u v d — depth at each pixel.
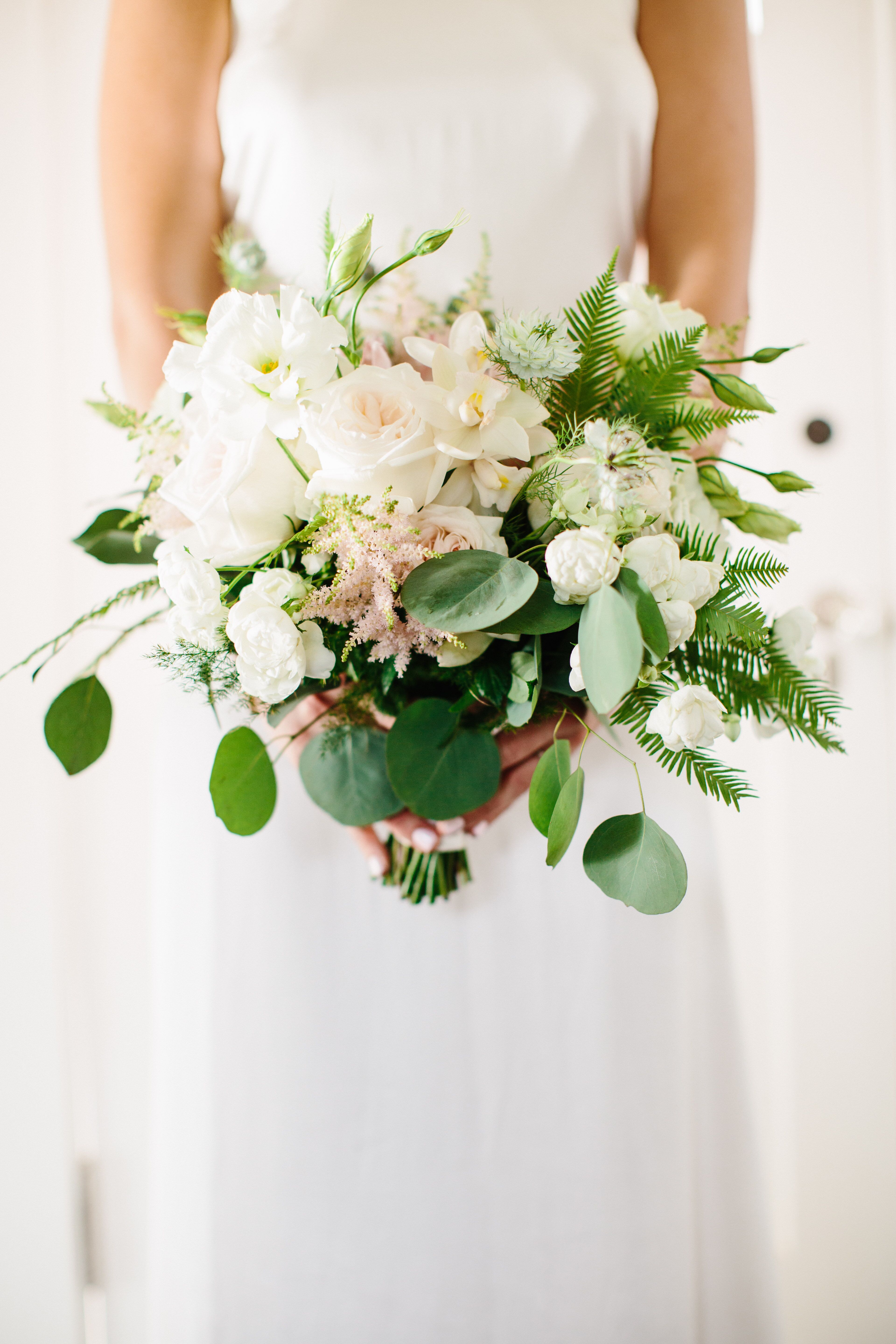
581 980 1.00
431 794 0.84
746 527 0.85
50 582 1.20
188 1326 1.00
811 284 1.36
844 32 1.34
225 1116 0.99
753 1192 1.03
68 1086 1.22
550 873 1.00
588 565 0.71
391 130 0.96
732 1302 1.03
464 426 0.75
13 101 1.18
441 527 0.75
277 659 0.73
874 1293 1.42
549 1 0.99
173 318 0.89
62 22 1.23
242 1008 0.99
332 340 0.73
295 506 0.75
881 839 1.40
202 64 0.99
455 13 0.98
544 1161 1.00
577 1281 1.00
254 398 0.73
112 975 1.30
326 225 0.84
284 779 0.99
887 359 1.36
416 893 0.98
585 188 0.99
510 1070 1.00
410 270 0.96
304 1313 1.00
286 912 0.99
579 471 0.75
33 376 1.19
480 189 0.97
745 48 1.06
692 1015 1.02
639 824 0.76
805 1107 1.42
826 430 1.37
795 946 1.41
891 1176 1.42
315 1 0.98
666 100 1.04
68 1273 1.21
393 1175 1.00
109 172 0.98
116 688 1.28
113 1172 1.30
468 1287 1.01
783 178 1.35
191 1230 1.00
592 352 0.79
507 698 0.82
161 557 0.74
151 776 1.29
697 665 0.79
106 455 1.25
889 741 1.39
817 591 1.39
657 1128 1.00
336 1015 1.00
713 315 0.99
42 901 1.20
